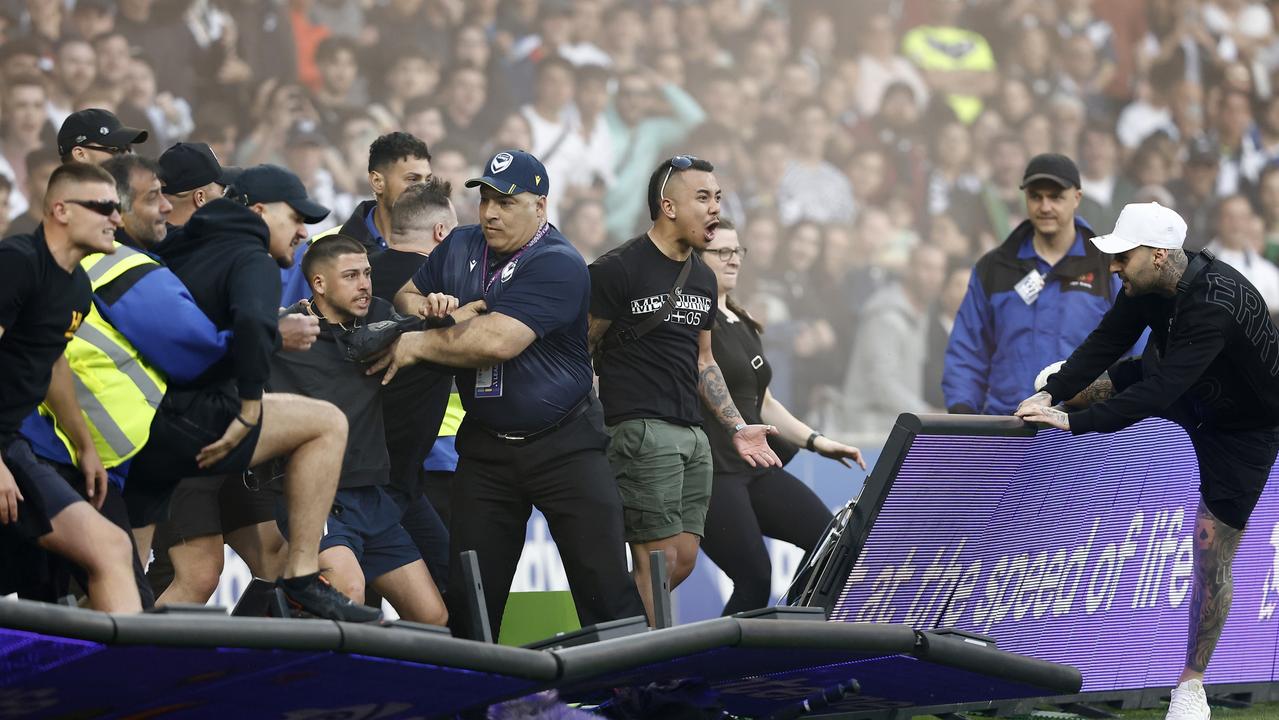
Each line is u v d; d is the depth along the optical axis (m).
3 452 15.22
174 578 19.81
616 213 50.84
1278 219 56.84
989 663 17.31
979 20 54.88
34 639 11.81
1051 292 25.66
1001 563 20.70
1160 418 22.00
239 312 16.14
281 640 12.75
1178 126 56.34
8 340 15.02
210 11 46.00
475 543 18.72
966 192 54.47
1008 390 25.81
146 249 17.22
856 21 53.72
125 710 13.91
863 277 52.81
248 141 46.38
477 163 49.00
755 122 52.62
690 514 20.64
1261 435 20.17
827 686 18.00
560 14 50.06
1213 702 23.95
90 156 19.39
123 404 16.19
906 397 52.56
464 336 18.12
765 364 23.83
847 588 19.30
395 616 28.91
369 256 21.09
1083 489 21.48
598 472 18.64
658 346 20.06
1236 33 57.44
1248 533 23.70
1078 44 55.62
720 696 18.19
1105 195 55.97
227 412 16.55
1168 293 19.39
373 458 19.30
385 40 47.91
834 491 39.94
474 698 15.05
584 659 14.56
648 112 51.28
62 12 44.09
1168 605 23.02
